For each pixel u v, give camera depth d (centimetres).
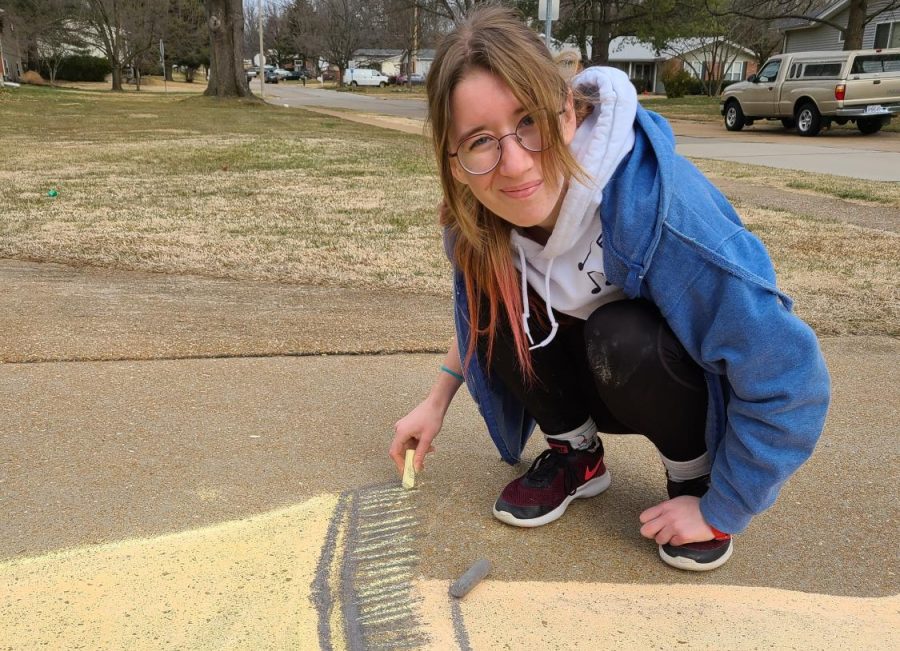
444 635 136
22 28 4084
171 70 6222
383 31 6050
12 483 183
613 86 134
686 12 2450
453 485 189
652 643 135
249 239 456
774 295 131
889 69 1362
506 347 162
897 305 339
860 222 539
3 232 462
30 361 261
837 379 260
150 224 496
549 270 147
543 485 174
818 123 1393
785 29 2517
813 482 193
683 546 156
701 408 151
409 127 1577
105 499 178
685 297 133
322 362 268
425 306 335
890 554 164
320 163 853
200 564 155
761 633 139
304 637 135
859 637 138
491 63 121
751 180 766
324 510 176
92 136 1193
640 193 132
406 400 239
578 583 152
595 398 171
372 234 475
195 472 191
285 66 8719
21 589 146
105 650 131
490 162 127
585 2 2425
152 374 253
